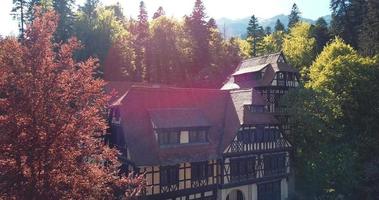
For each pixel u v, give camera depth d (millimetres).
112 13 59469
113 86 40250
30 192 11039
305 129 34312
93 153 12953
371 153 38531
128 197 15203
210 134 30797
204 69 54906
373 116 39688
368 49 52000
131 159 26188
